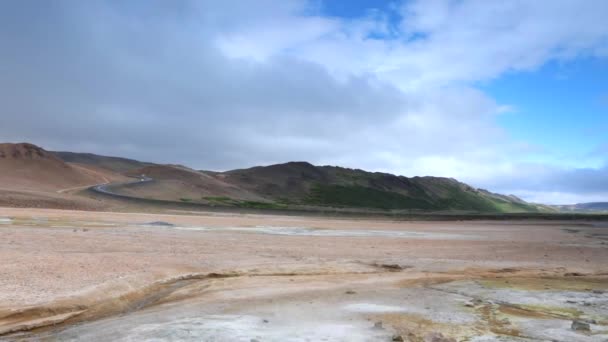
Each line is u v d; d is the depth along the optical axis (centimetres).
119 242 2948
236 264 2298
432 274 2339
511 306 1608
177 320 1312
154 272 1944
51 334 1185
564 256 3316
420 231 6041
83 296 1470
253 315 1393
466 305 1611
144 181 16925
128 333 1176
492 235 5575
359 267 2439
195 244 3100
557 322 1390
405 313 1473
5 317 1260
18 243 2591
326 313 1448
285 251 2970
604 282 2216
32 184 13562
